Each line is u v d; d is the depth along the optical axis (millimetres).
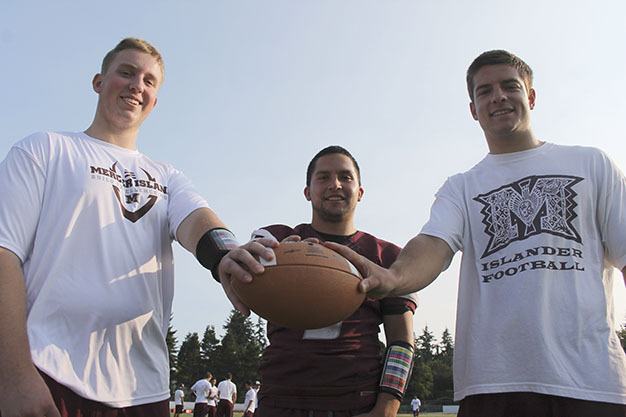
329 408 3057
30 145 2561
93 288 2414
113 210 2582
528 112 3098
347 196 3525
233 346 69125
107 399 2328
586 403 2504
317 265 2277
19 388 2029
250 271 2246
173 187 2902
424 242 2871
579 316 2621
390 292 2588
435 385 69875
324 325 2334
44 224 2445
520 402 2604
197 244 2531
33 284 2354
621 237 2727
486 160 3172
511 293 2725
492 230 2920
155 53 2998
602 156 2930
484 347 2730
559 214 2814
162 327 2691
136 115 2889
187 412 39594
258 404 3305
